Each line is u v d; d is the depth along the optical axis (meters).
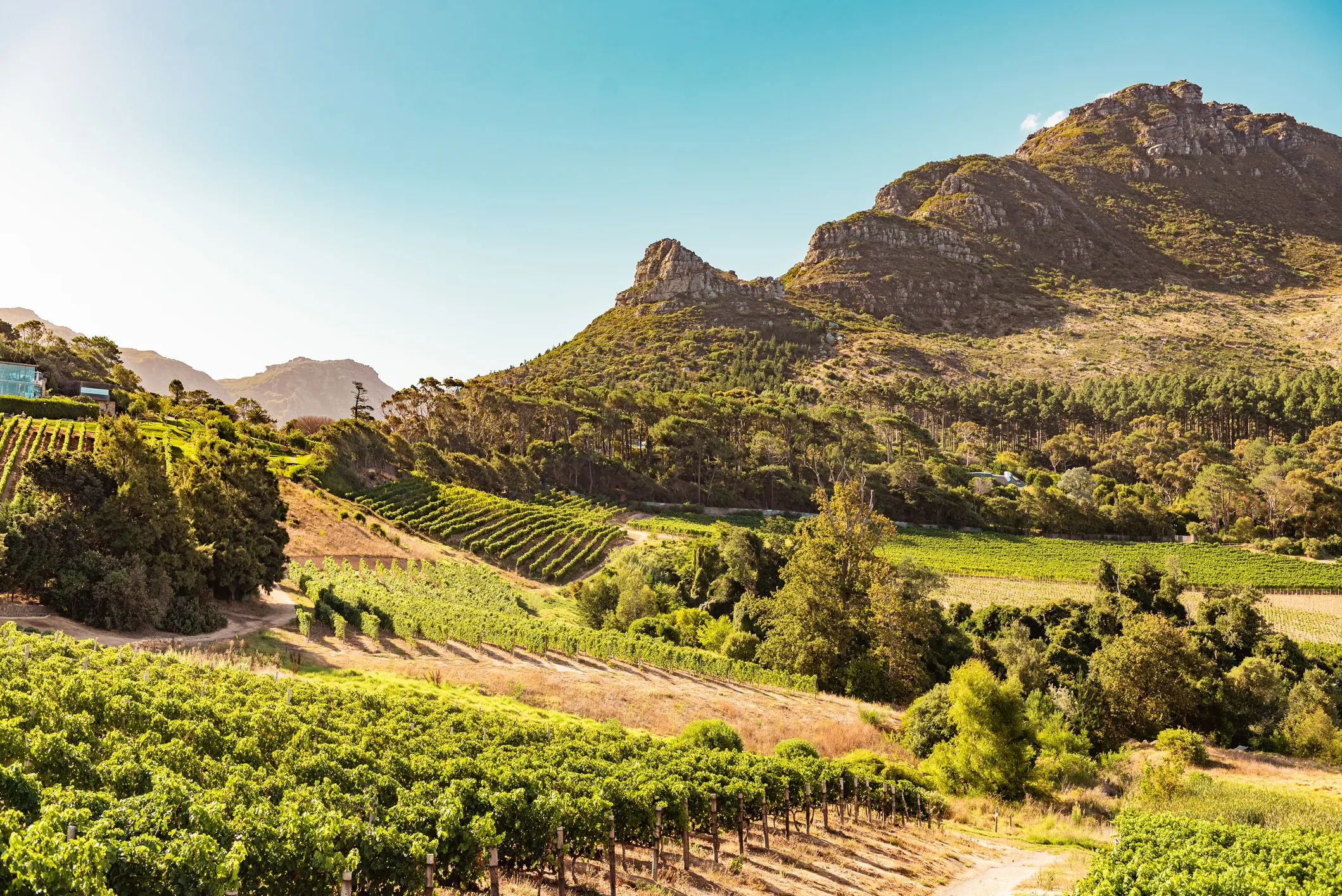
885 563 61.84
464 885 15.24
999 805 35.41
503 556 86.69
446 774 19.27
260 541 54.94
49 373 113.06
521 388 164.50
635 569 74.00
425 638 50.88
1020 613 68.69
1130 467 162.25
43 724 18.45
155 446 53.69
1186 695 51.19
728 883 18.44
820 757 35.06
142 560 44.00
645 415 151.12
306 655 42.19
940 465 142.75
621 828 18.84
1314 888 16.75
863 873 21.45
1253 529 118.25
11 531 39.91
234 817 13.32
